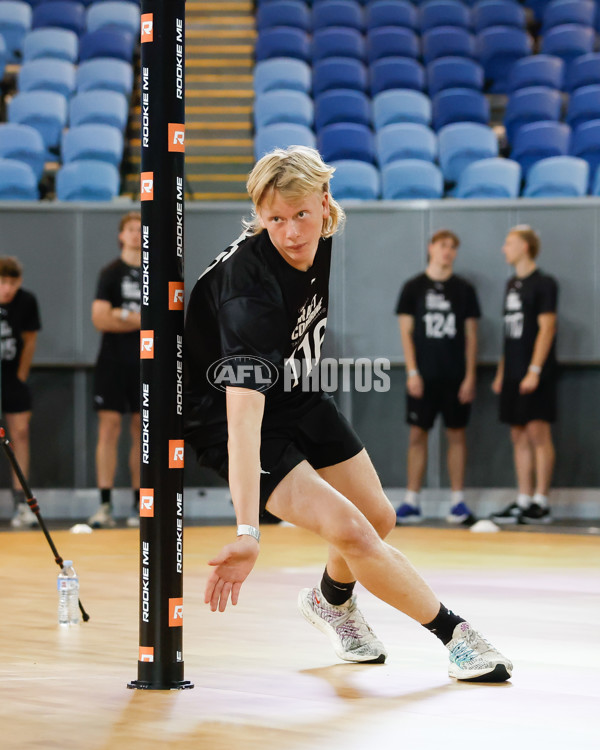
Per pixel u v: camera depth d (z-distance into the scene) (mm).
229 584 3934
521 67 18281
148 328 4391
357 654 5035
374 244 14688
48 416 14789
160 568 4422
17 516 13445
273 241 4230
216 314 4371
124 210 14734
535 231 14195
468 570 8625
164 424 4375
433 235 13508
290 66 18359
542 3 20844
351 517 4363
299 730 3736
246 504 4008
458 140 16094
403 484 14742
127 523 13719
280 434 4535
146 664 4461
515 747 3514
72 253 14695
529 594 7309
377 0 20844
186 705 4137
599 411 14508
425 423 13383
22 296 13430
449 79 18359
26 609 6703
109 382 13062
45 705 4133
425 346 13273
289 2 20422
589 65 17984
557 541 11055
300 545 10633
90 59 18938
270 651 5332
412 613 4582
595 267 14422
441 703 4176
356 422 14766
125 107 17391
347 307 14703
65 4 19859
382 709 4070
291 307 4320
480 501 14641
